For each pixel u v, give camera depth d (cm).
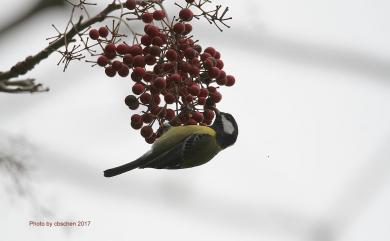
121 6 859
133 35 884
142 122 966
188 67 892
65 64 837
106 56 880
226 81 952
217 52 947
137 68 876
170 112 965
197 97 949
